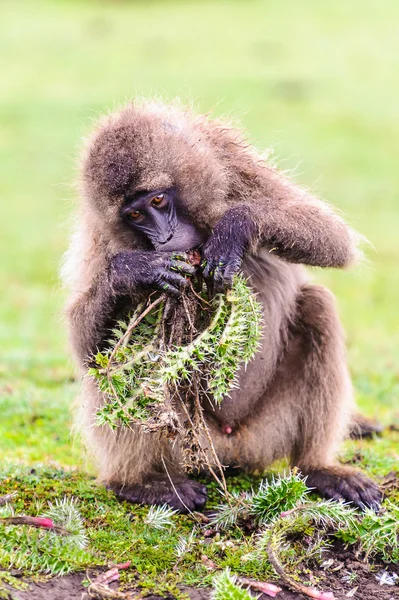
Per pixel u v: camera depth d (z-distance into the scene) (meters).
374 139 44.88
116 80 55.06
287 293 10.92
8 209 37.19
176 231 10.09
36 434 13.71
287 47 63.41
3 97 52.16
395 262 30.11
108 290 9.82
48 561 8.45
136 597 8.09
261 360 10.70
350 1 76.81
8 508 9.40
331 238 10.26
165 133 10.14
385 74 56.41
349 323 23.22
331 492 10.50
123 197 9.94
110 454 10.62
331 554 9.20
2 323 23.30
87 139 10.86
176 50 63.12
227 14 74.75
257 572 8.66
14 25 72.81
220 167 10.47
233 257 9.55
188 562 8.81
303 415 10.98
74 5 81.06
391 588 8.70
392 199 36.94
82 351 10.41
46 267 30.30
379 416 14.86
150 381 8.96
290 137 44.41
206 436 10.03
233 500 9.66
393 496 10.50
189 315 9.39
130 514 9.91
